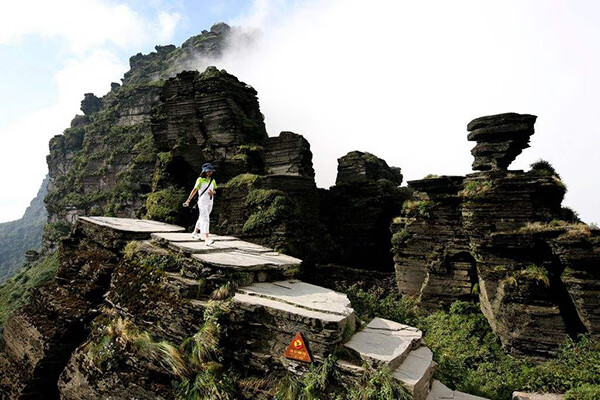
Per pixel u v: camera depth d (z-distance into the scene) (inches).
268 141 995.9
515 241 561.9
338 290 631.2
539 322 518.9
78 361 369.7
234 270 365.4
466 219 636.1
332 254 940.6
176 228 575.2
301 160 944.9
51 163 4534.9
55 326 419.5
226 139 1034.7
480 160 691.4
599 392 381.7
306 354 281.9
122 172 3166.8
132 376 332.8
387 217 1065.5
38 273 2554.1
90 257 498.9
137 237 500.4
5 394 418.3
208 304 334.0
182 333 334.6
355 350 287.1
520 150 700.0
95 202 3270.2
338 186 1119.0
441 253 716.0
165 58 5782.5
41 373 400.2
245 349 312.8
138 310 370.3
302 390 272.7
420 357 302.8
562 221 550.0
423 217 746.2
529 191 586.2
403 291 740.7
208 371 305.0
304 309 314.3
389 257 1039.6
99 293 449.7
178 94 1119.0
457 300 674.2
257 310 317.4
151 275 392.5
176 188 1021.2
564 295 531.2
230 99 1071.6
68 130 4512.8
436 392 303.6
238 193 845.2
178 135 1096.2
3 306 2348.7
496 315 567.5
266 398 286.0
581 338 489.1
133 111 3900.1
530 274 537.6
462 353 526.0
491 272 591.5
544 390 429.4
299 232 784.9
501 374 477.1
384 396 249.3
